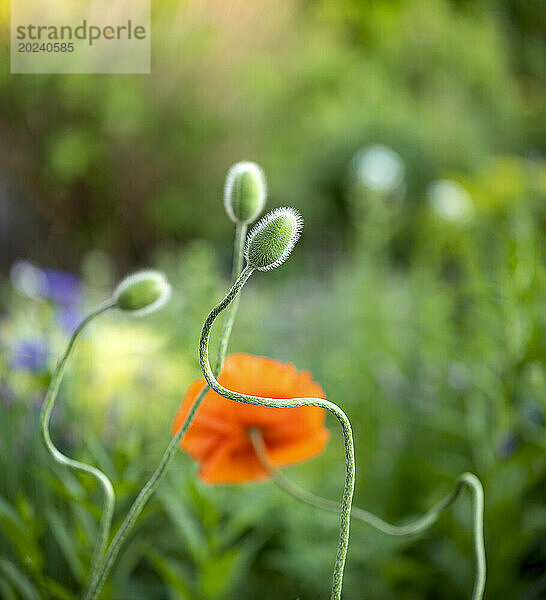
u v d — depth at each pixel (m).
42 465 0.68
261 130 2.87
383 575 0.77
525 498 0.82
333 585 0.49
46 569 0.67
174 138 2.66
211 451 0.61
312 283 1.72
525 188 1.07
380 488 0.88
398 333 1.07
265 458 0.61
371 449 0.92
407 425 0.92
